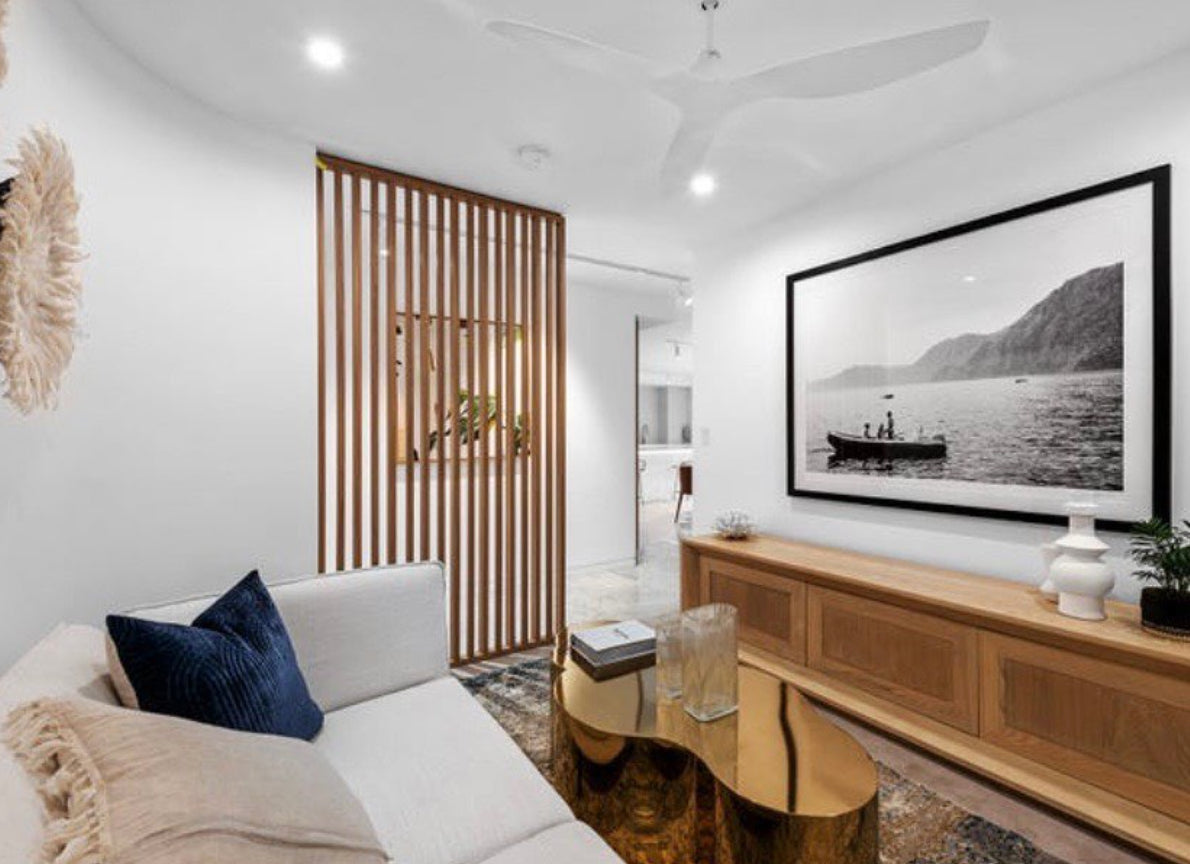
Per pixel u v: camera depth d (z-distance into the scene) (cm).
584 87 213
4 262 118
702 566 310
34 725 88
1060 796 173
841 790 130
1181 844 152
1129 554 195
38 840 72
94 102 181
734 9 171
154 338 205
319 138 250
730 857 132
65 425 169
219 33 184
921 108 223
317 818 89
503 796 132
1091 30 180
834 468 296
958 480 247
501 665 305
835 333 296
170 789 77
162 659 119
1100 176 208
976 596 207
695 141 196
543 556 347
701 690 156
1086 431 210
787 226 327
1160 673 158
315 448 256
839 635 243
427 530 299
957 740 202
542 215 329
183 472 215
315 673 171
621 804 149
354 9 173
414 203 304
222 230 228
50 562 162
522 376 328
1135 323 198
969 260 243
